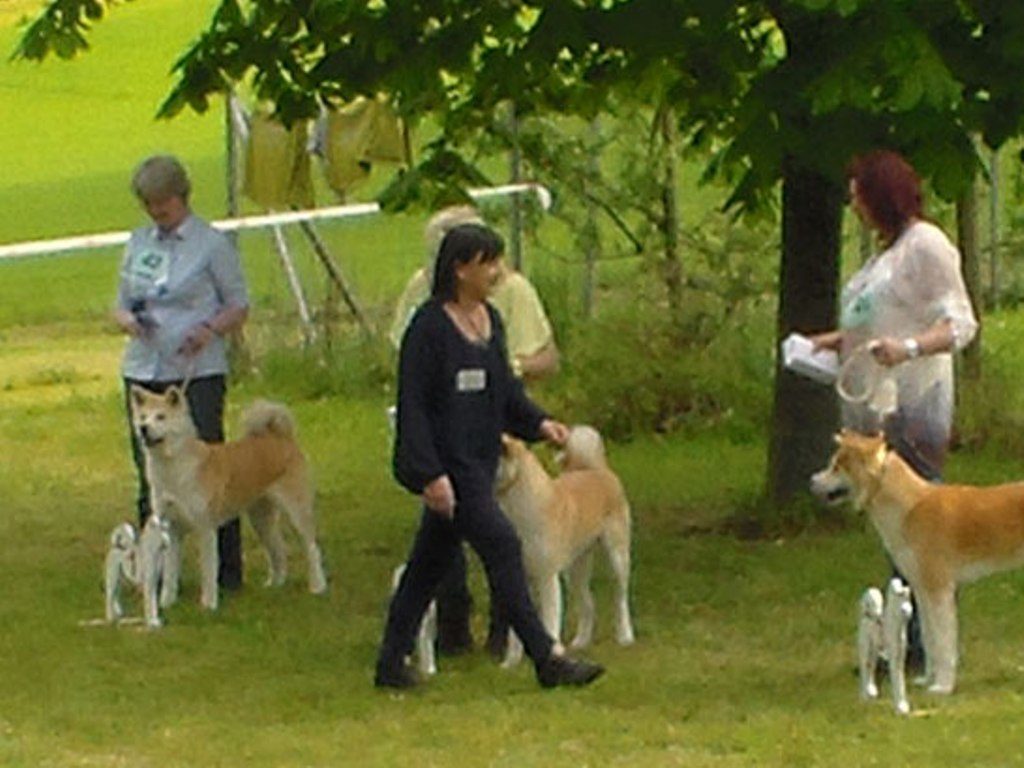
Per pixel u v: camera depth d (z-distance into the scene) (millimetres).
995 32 13648
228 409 22438
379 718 11266
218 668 12547
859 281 11461
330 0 14273
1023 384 20125
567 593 14055
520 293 12375
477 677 12070
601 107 16422
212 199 38188
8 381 25312
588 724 10922
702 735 10664
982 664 12102
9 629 13688
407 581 11758
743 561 15000
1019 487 11336
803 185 15469
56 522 17594
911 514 11297
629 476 18359
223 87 15680
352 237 30625
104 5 15883
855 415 11578
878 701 11250
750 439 19859
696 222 22875
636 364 20219
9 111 52219
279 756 10586
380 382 23234
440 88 15312
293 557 15844
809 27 13578
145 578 13555
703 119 15867
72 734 11156
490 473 11391
